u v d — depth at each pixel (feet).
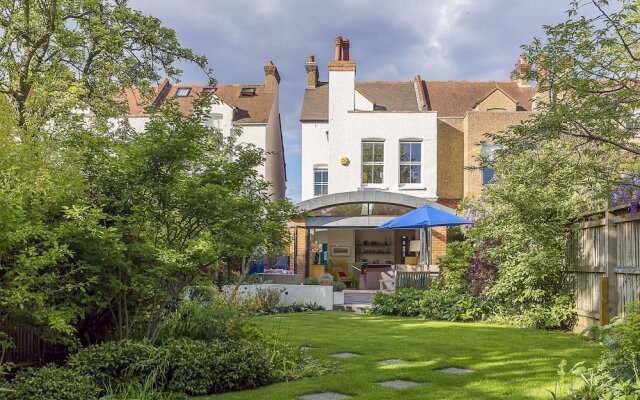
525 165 40.55
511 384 22.57
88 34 43.91
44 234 20.54
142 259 24.20
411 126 86.38
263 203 28.02
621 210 33.68
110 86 44.52
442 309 47.83
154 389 20.79
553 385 22.26
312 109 94.12
